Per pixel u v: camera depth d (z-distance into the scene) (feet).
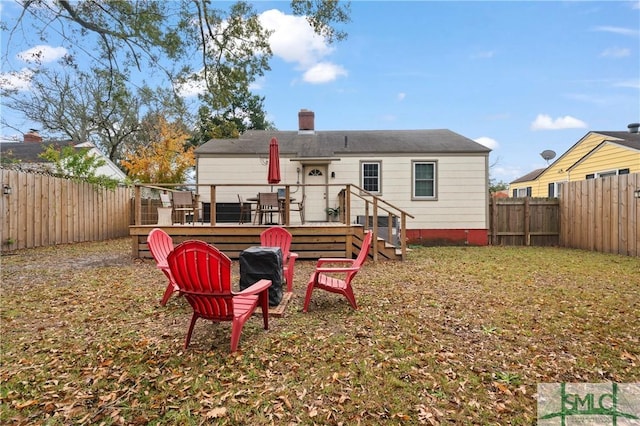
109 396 7.70
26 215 28.71
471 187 37.83
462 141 39.83
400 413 7.18
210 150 37.19
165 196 28.78
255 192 37.14
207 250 9.22
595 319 12.73
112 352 9.83
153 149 68.08
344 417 7.06
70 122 66.54
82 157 35.73
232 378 8.43
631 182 28.04
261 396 7.71
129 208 43.45
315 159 35.88
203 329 11.51
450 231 37.88
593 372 8.91
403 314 13.16
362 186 37.83
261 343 10.36
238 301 10.84
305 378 8.45
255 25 29.50
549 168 60.34
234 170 37.24
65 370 8.86
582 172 50.60
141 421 6.89
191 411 7.20
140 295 15.46
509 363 9.34
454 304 14.48
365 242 14.21
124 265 22.41
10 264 22.45
